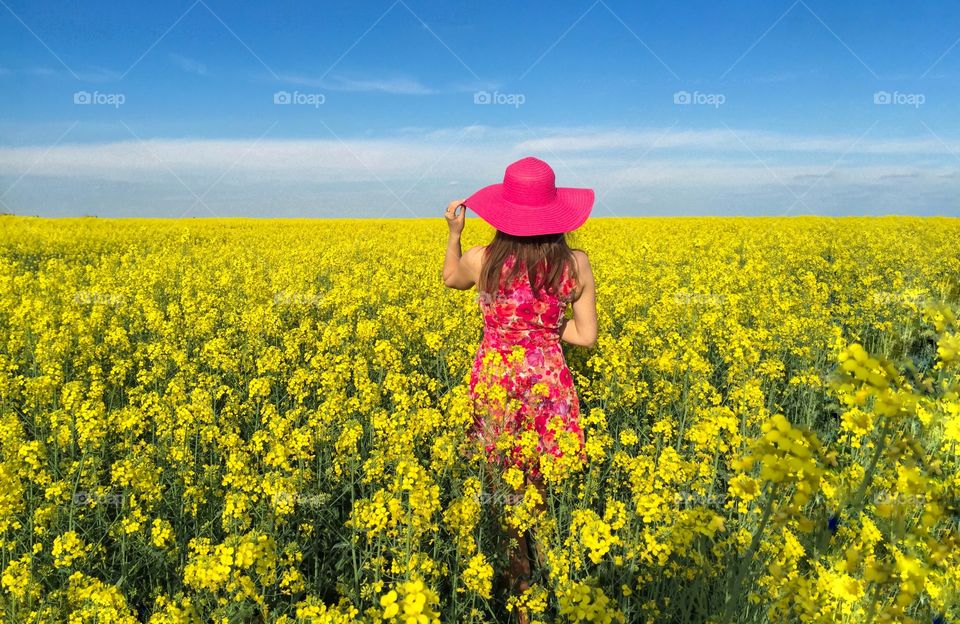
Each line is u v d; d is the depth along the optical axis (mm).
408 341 7375
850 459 4148
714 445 3834
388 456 3766
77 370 6465
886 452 1677
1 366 5410
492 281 3568
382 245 18828
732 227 28000
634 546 3072
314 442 4277
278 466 3855
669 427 4426
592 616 1918
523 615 2998
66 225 28812
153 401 4816
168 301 10375
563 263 3512
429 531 3400
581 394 5617
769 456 1558
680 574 2850
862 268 13852
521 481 3395
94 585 2721
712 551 2945
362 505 3203
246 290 10281
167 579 3229
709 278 11359
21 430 4184
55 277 11125
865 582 2346
